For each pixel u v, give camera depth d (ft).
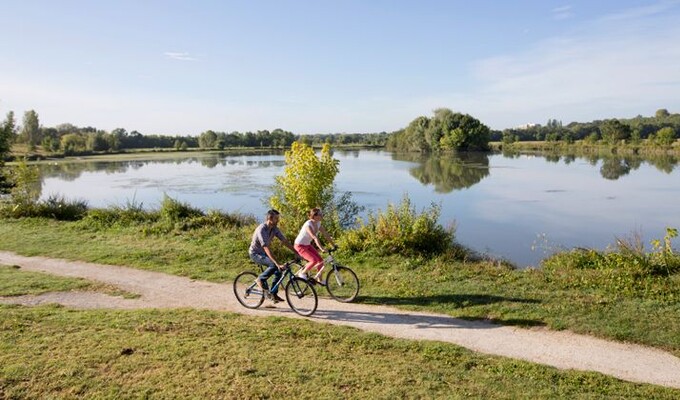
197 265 42.96
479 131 323.57
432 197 108.06
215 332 26.13
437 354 24.11
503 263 45.65
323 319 29.58
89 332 25.43
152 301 33.30
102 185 145.18
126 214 64.18
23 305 31.19
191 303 32.91
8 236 56.49
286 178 54.34
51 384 19.63
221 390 19.53
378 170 188.75
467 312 30.48
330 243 33.42
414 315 30.30
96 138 377.09
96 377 20.33
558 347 25.41
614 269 36.88
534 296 32.76
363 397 19.30
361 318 29.78
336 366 22.09
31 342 23.76
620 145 322.75
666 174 157.48
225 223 60.23
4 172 90.07
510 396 19.81
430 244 45.85
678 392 20.45
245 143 503.20
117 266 43.42
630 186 126.11
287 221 52.24
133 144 456.45
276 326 27.58
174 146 444.55
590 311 29.81
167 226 57.11
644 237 66.08
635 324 27.66
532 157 268.62
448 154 316.60
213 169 206.28
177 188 134.92
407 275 38.42
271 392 19.47
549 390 20.36
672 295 31.55
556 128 537.24
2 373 20.27
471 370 22.40
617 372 22.68
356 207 60.29
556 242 63.98
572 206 93.86
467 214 85.51
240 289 35.58
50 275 39.78
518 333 27.37
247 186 137.49
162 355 22.58
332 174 54.29
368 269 40.55
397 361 23.03
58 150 333.42
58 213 69.21
